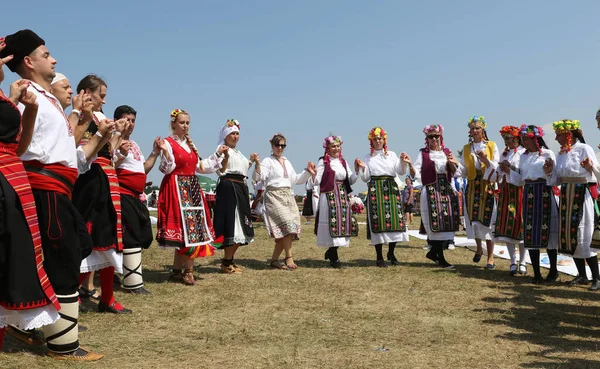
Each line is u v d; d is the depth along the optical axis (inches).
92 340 154.4
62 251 131.8
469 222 326.3
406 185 735.7
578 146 252.2
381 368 133.9
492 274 288.4
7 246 118.0
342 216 313.0
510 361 140.7
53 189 131.5
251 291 235.6
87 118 143.3
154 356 140.6
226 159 275.6
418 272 293.0
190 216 249.8
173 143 248.1
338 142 320.8
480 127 314.5
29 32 133.1
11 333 145.2
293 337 162.2
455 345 155.7
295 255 370.3
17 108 118.0
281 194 305.4
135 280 225.0
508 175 278.8
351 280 265.9
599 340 163.3
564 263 324.2
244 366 133.3
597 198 247.6
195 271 291.1
